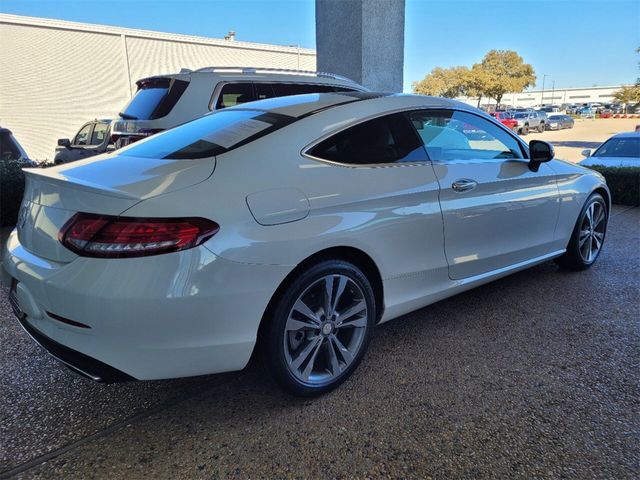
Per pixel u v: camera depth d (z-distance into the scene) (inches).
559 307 139.2
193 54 956.0
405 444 82.6
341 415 90.8
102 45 867.4
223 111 118.6
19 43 797.2
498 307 139.9
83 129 436.5
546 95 4343.0
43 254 81.8
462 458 79.0
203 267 76.9
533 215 139.4
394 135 109.8
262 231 82.8
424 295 113.5
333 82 263.9
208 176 83.5
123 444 83.2
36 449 81.7
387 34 366.6
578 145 862.5
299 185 90.0
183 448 82.1
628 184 310.7
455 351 114.3
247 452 81.1
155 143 105.2
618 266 176.7
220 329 80.4
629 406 92.2
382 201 100.4
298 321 90.4
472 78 2003.0
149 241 74.0
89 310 74.1
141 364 77.4
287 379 90.6
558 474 75.1
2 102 797.2
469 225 119.8
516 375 103.6
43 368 108.7
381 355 113.0
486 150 132.0
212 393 98.8
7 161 283.0
